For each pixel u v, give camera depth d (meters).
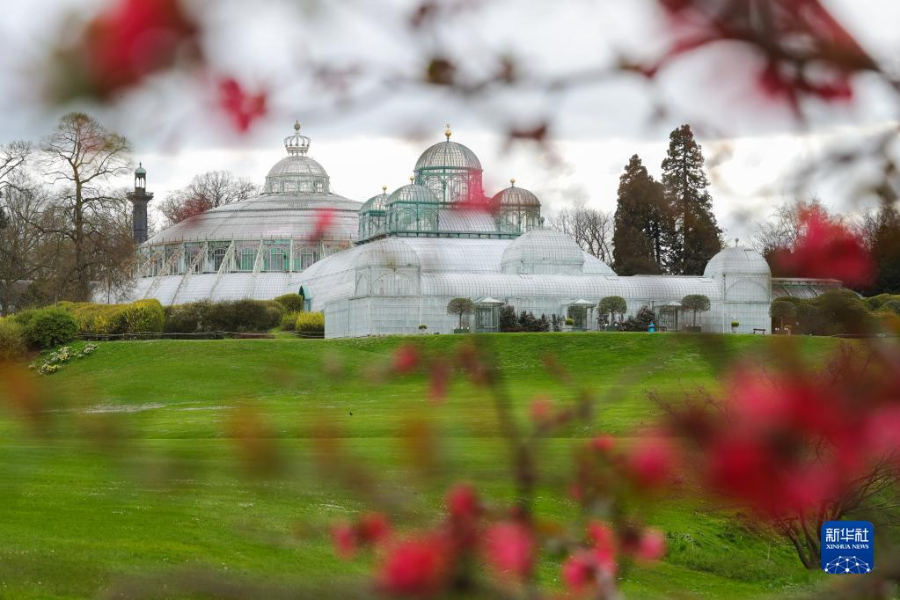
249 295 113.38
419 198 95.38
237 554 16.11
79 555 15.84
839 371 2.80
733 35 2.12
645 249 89.81
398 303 78.69
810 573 20.34
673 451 2.94
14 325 65.31
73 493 20.45
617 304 81.62
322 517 17.92
